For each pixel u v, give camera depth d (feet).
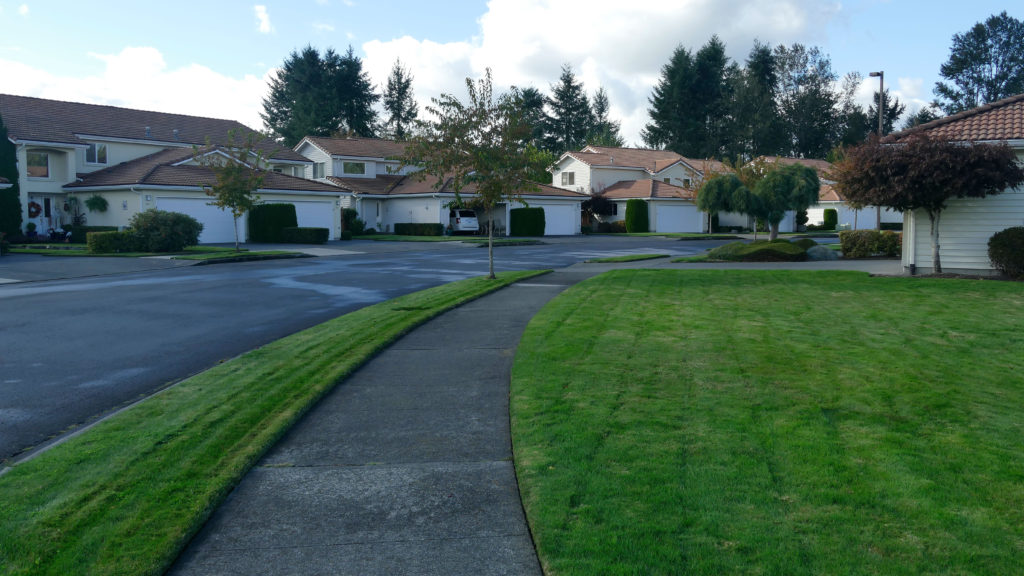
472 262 75.77
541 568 11.49
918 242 57.11
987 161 49.21
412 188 146.30
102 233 84.43
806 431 17.40
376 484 14.97
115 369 26.14
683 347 27.37
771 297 42.42
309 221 120.37
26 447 17.97
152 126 134.51
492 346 28.50
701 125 260.62
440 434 18.07
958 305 38.96
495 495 14.34
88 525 12.75
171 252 87.20
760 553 11.51
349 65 246.68
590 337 29.43
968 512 12.99
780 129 260.62
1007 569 11.07
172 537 12.33
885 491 13.88
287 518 13.43
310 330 32.24
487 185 54.24
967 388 21.49
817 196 96.12
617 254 89.61
